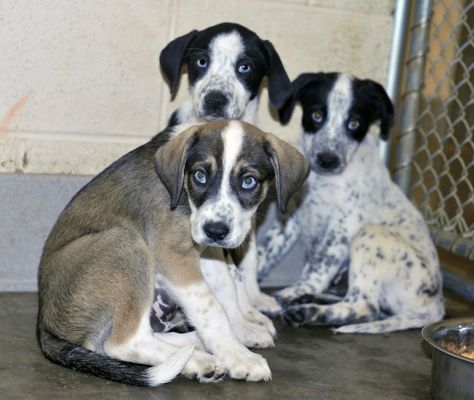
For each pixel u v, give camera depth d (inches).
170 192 64.3
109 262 64.2
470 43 80.1
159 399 62.3
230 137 63.9
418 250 76.2
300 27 80.6
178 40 73.3
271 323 71.1
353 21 81.8
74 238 66.4
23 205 75.3
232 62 72.3
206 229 62.9
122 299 63.9
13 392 61.9
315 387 65.1
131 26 76.4
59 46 75.2
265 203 78.6
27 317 71.2
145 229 65.6
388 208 78.3
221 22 78.5
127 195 66.6
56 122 76.2
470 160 83.0
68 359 63.5
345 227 77.2
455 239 80.4
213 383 64.3
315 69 81.7
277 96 73.8
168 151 64.7
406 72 83.4
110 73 76.6
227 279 68.7
